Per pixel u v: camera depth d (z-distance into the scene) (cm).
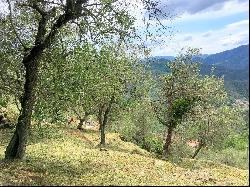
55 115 3228
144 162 3819
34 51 2970
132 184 2255
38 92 3164
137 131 7356
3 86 3116
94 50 3170
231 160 6159
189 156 6397
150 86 5591
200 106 5262
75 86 3166
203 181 2600
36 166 2880
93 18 2866
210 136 5862
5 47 3075
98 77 3391
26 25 3209
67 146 4534
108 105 5819
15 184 2133
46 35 3178
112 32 2947
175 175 2997
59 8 2919
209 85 5197
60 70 3173
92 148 4875
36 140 4628
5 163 2900
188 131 5797
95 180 2425
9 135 4872
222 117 5622
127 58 5125
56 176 2530
